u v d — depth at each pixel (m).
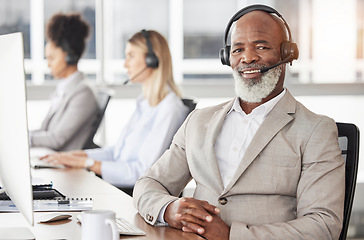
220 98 5.05
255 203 1.97
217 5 5.03
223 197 2.00
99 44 4.87
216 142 2.15
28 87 4.73
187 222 1.79
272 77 2.10
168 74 3.47
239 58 2.14
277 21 2.16
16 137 1.50
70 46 4.23
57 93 4.32
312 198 1.89
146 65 3.44
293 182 1.96
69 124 4.11
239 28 2.16
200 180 2.10
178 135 2.27
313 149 1.95
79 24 4.27
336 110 5.15
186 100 3.46
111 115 4.91
